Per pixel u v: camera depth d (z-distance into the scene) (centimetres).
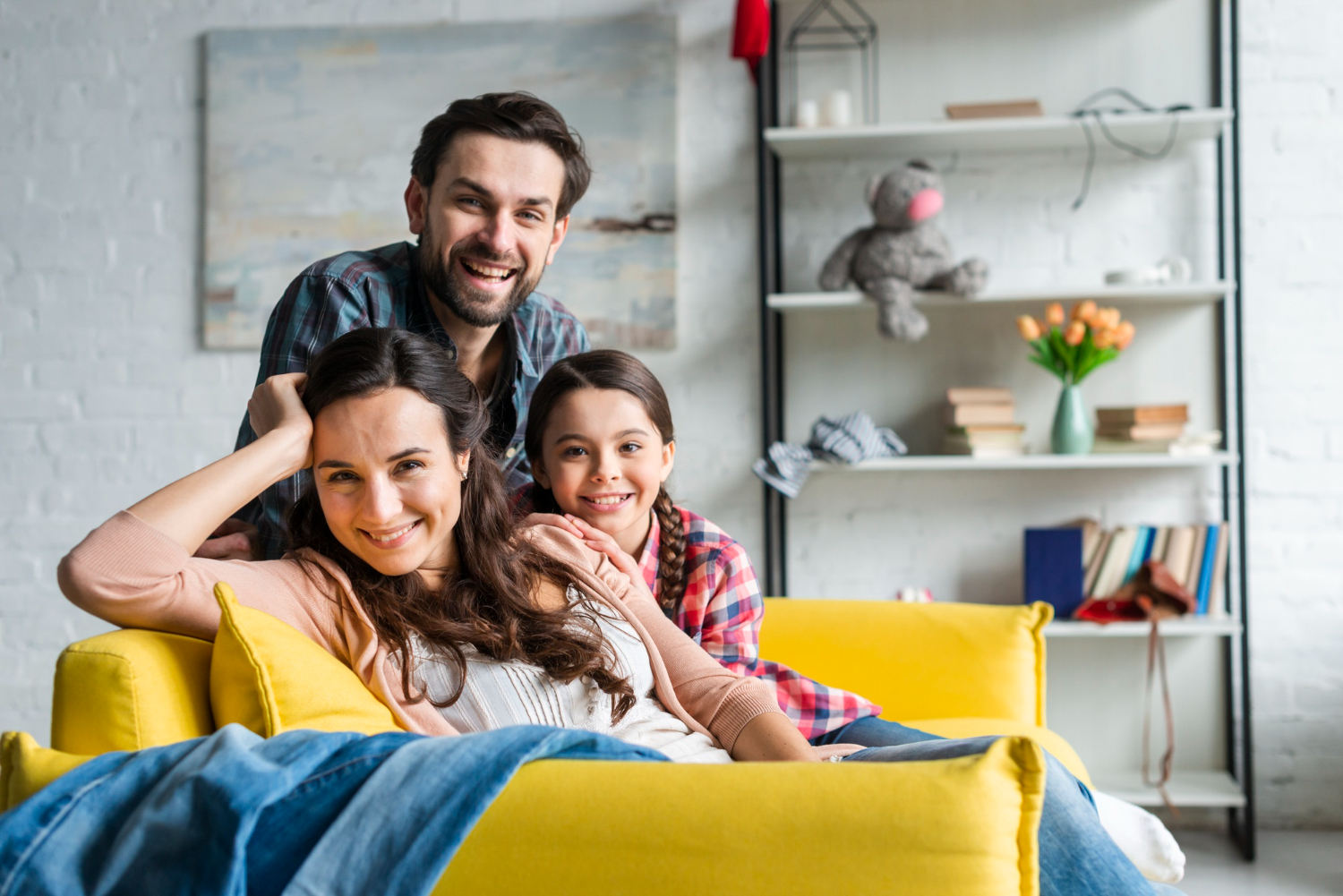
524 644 115
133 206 307
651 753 92
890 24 294
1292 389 283
